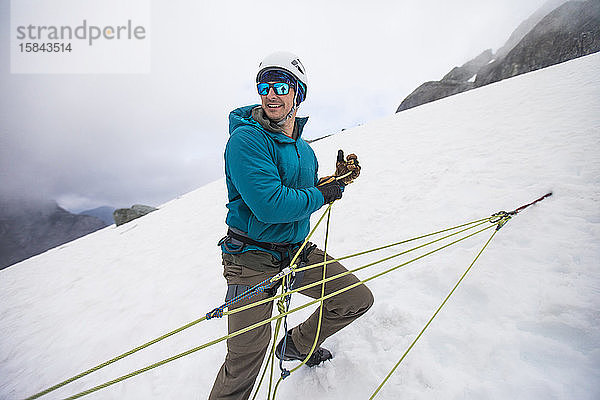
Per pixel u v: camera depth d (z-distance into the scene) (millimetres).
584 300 1444
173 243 6133
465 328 1552
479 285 1759
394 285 2070
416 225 2891
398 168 4906
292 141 1241
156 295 3590
